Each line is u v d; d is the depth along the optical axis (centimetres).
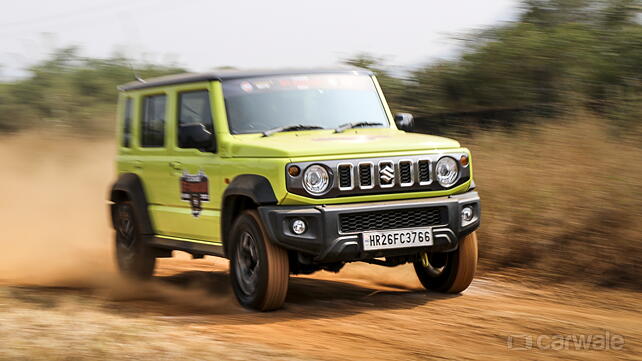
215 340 538
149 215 838
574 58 1611
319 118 740
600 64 1515
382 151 664
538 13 1845
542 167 986
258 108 730
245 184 661
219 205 712
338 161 647
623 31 1606
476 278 837
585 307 688
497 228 905
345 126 736
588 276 795
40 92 2630
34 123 2555
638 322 603
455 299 716
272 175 644
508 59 1683
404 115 778
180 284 873
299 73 770
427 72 1864
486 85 1688
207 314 696
